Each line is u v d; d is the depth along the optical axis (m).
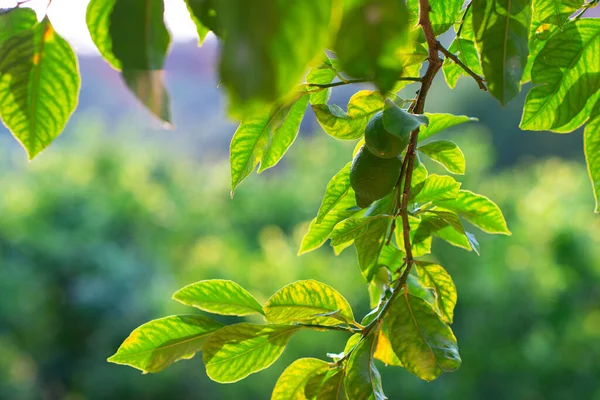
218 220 8.88
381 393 0.67
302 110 0.73
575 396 5.90
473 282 5.95
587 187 6.77
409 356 0.68
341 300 0.73
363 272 0.79
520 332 6.07
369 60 0.30
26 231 8.23
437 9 0.73
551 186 6.62
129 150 9.64
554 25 0.73
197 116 13.09
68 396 8.67
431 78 0.65
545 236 6.01
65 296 8.52
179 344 0.75
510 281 5.93
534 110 0.73
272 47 0.27
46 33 0.50
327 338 5.50
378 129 0.61
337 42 0.30
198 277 6.63
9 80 0.51
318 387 0.73
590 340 5.83
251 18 0.27
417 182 0.79
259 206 8.66
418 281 0.86
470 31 0.75
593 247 5.95
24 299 7.99
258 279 6.11
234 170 0.68
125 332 8.26
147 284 8.56
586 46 0.70
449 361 0.67
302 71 0.27
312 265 5.86
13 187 8.66
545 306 5.96
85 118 10.19
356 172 0.65
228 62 0.27
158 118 0.39
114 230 8.91
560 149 12.10
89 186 8.86
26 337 8.41
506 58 0.51
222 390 6.70
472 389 6.07
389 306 0.70
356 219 0.73
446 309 0.78
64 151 9.25
